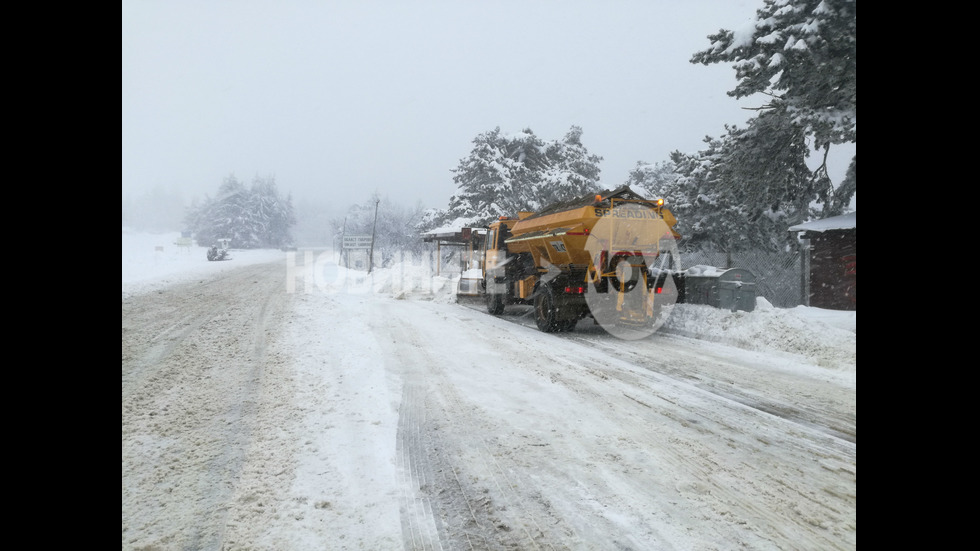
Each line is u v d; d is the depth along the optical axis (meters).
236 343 8.19
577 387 6.03
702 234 17.02
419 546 2.79
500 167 34.31
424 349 8.11
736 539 2.90
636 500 3.33
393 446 4.15
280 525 2.96
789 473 3.74
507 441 4.31
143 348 7.77
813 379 6.53
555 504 3.27
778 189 14.74
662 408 5.27
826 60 10.99
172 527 2.90
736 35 12.24
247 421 4.62
